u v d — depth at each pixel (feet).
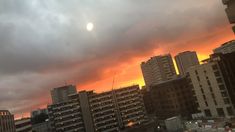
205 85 455.63
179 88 584.81
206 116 469.57
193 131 385.91
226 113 418.10
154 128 607.37
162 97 628.28
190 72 490.08
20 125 549.95
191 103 576.61
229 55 415.85
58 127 651.66
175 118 452.35
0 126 467.11
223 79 413.80
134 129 630.74
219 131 339.98
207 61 454.81
